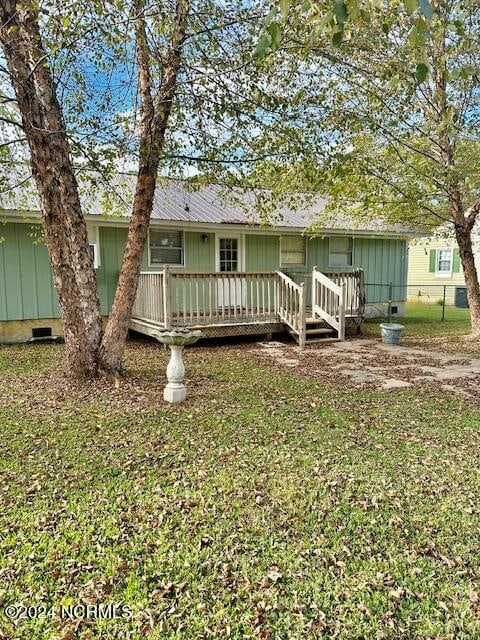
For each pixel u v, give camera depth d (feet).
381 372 21.74
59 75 16.67
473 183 26.63
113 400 16.49
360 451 12.05
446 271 65.92
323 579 7.03
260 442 12.65
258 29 15.58
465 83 21.31
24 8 13.23
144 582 6.95
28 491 9.81
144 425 13.97
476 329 31.83
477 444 12.57
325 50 16.76
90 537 8.10
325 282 32.40
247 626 6.11
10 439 12.78
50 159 16.78
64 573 7.14
